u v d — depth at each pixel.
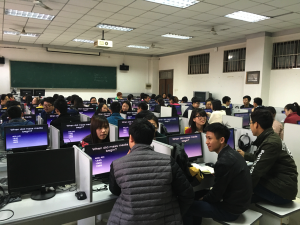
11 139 2.48
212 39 7.78
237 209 1.74
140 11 4.87
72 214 1.59
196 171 1.78
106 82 11.09
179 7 4.62
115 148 2.04
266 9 4.64
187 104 7.01
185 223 1.96
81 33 7.04
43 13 5.05
